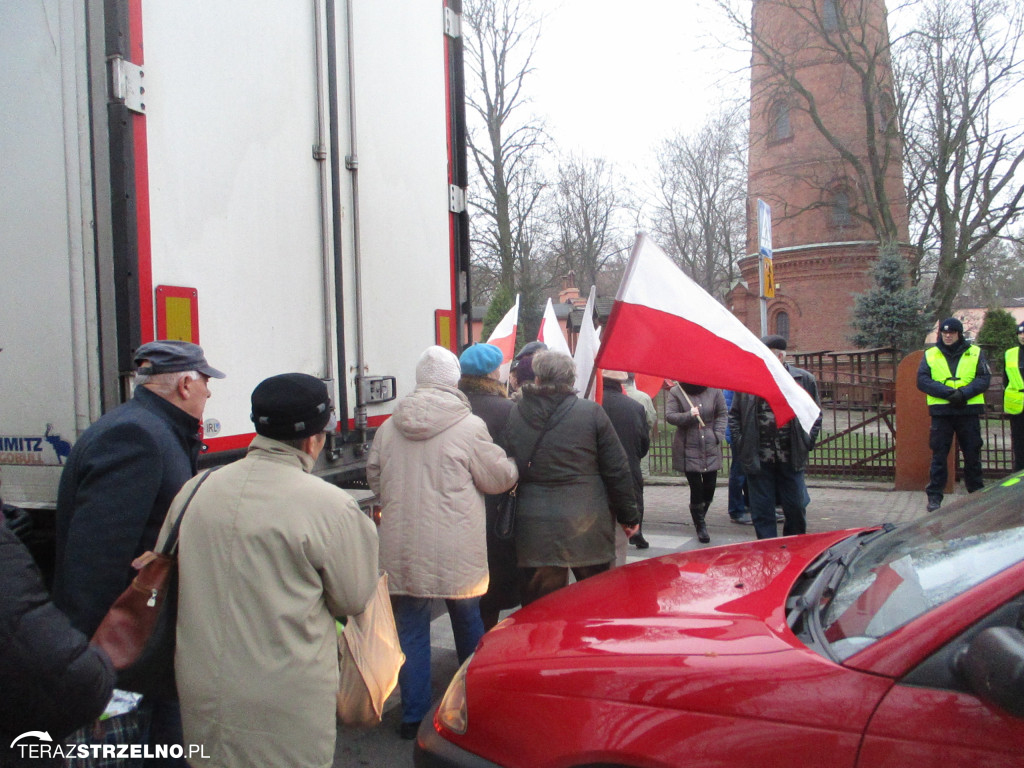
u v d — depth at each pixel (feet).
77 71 8.94
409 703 11.23
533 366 12.41
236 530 6.58
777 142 90.07
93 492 7.45
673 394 22.61
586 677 6.59
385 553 11.09
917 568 6.99
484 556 11.32
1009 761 5.15
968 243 73.26
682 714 6.07
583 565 12.00
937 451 24.17
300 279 11.47
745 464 18.76
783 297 90.79
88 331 8.89
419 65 14.44
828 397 40.11
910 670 5.63
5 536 5.00
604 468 12.16
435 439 11.06
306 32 11.82
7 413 9.31
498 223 88.12
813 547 9.25
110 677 5.43
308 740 6.57
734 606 7.44
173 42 9.59
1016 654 5.05
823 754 5.60
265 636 6.48
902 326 66.18
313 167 11.84
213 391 9.96
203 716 6.50
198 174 9.86
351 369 12.43
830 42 73.72
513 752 6.70
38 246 9.12
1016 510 7.15
